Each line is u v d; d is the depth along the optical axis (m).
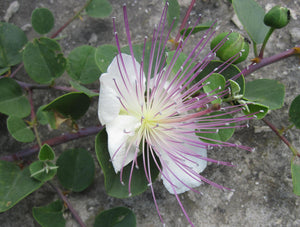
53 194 0.16
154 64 0.13
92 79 0.15
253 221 0.15
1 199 0.12
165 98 0.12
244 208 0.15
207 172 0.15
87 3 0.16
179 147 0.12
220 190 0.15
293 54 0.14
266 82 0.14
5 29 0.15
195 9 0.18
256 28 0.14
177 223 0.15
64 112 0.13
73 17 0.16
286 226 0.15
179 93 0.12
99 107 0.11
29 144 0.16
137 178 0.12
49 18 0.16
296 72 0.16
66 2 0.18
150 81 0.12
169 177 0.12
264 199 0.15
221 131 0.12
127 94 0.11
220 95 0.11
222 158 0.15
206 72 0.13
